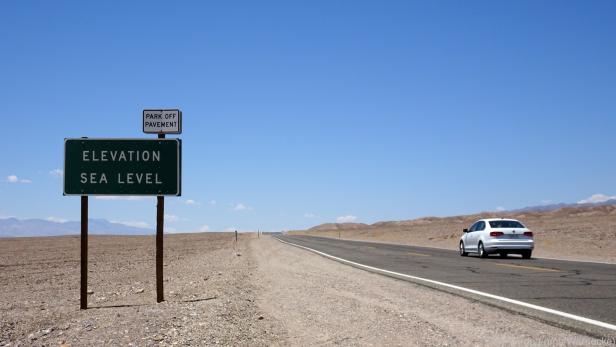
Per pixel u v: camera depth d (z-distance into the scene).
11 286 19.77
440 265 22.89
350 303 12.59
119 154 13.02
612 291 13.80
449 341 8.62
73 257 36.31
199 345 8.54
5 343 9.23
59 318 11.91
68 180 12.97
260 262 27.70
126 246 52.78
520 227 27.64
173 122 13.14
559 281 16.02
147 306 12.83
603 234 44.94
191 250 44.88
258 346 8.62
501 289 14.40
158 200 13.30
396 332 9.35
